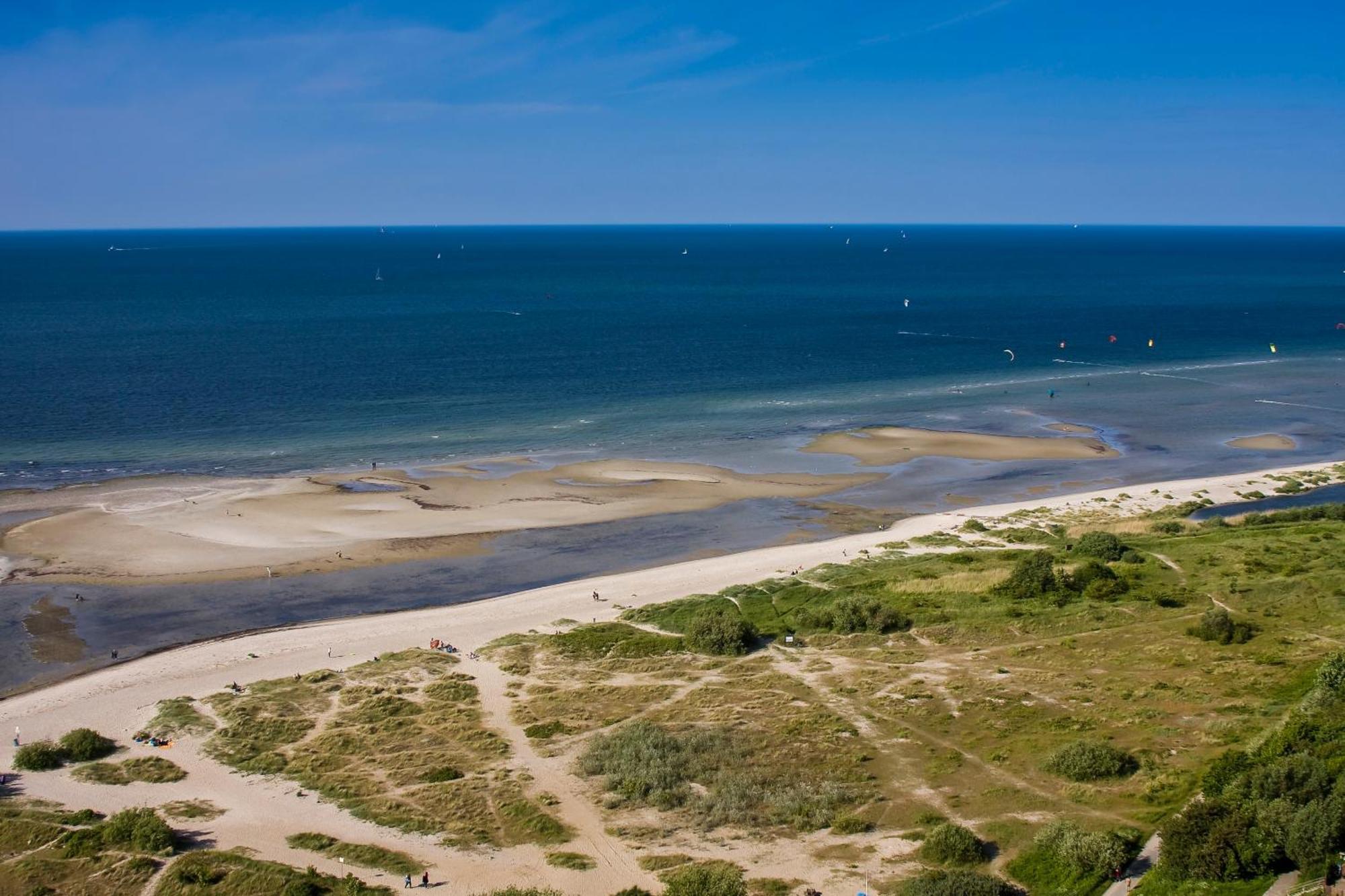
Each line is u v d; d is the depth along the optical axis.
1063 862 35.03
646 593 68.75
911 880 34.69
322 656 59.16
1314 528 73.88
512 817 40.78
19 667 57.31
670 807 41.38
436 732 48.97
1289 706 45.56
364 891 35.44
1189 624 57.84
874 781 42.72
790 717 49.31
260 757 46.59
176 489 88.44
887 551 75.69
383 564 73.81
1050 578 64.50
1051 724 46.75
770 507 87.19
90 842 38.91
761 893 34.53
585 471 96.19
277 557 74.25
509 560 75.12
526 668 56.91
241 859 37.75
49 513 81.69
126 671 56.78
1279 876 31.92
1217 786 38.00
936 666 55.31
